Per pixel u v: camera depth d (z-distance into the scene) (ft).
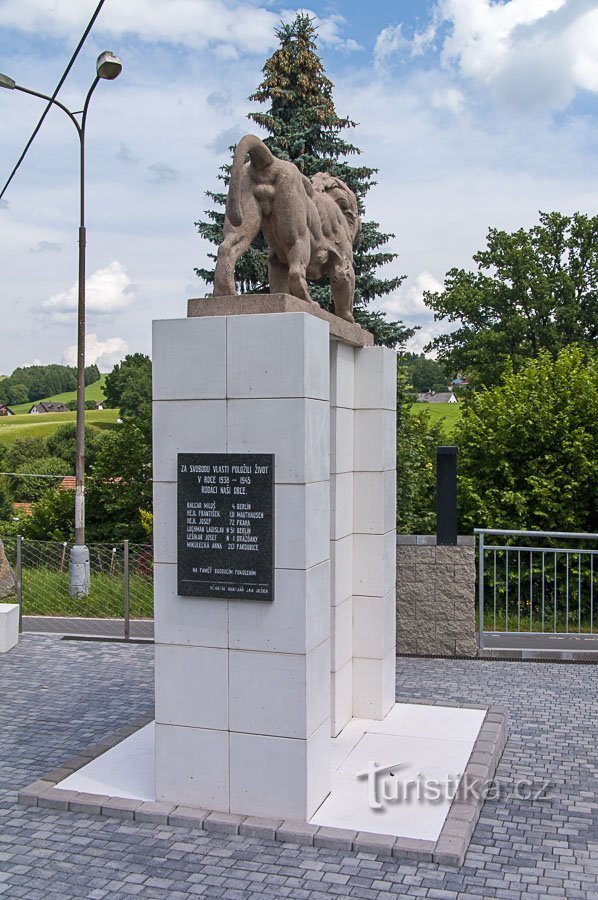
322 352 17.83
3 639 32.68
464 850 16.20
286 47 62.69
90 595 41.60
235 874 15.44
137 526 66.28
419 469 57.21
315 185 22.30
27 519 71.41
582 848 16.69
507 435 45.03
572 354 48.91
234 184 18.08
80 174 47.52
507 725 24.21
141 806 17.75
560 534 32.22
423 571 32.17
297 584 16.90
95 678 29.04
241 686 17.33
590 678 29.25
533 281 89.86
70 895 14.79
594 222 90.38
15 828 17.31
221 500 17.33
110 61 44.27
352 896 14.71
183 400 17.63
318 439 17.58
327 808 17.66
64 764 20.03
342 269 22.45
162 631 17.87
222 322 17.31
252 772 17.31
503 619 39.45
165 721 17.89
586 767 21.07
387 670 23.63
